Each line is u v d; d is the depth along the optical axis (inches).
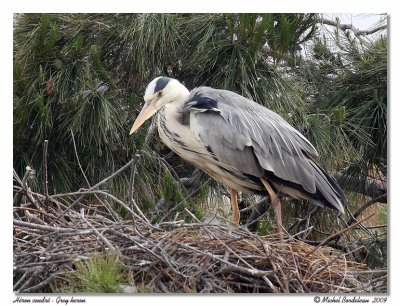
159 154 518.6
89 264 344.2
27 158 459.8
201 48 471.5
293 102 482.9
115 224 369.4
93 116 456.1
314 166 435.5
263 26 458.0
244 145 426.9
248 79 468.8
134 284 348.2
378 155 498.3
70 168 467.5
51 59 468.1
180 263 352.8
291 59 503.8
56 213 383.2
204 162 450.3
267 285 352.8
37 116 458.6
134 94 482.3
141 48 476.4
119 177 469.1
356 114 493.0
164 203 450.9
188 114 451.5
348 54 515.8
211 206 504.4
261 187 441.7
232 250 353.4
